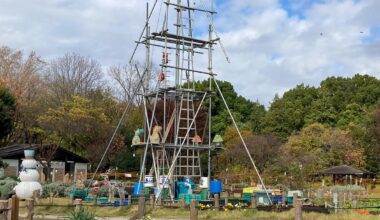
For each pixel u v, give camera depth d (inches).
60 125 1868.8
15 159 1558.8
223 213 778.2
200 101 1033.5
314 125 2143.2
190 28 989.2
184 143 949.2
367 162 2098.9
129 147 2068.2
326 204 892.6
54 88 2341.3
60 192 1100.5
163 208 812.6
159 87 943.0
